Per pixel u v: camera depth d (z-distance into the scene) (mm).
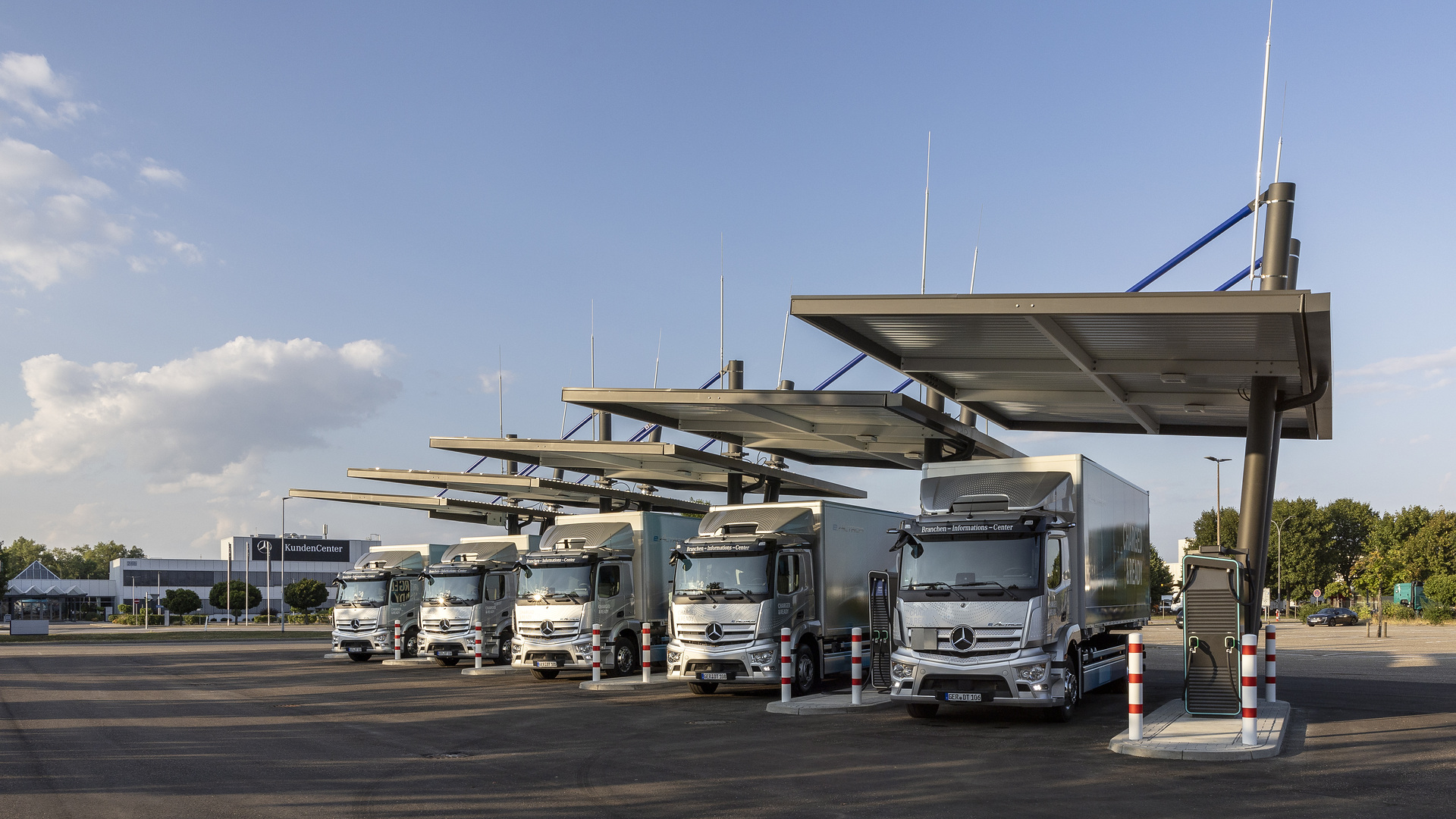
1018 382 20109
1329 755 11461
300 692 20688
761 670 18297
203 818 8695
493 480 32531
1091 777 10312
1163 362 16547
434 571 27797
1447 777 10195
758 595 18531
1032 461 15797
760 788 9945
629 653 23016
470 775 10766
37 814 8844
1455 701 17172
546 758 11891
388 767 11336
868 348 16734
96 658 33625
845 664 20422
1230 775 10359
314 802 9391
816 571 19781
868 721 15156
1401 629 58750
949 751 12188
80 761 11758
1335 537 99750
